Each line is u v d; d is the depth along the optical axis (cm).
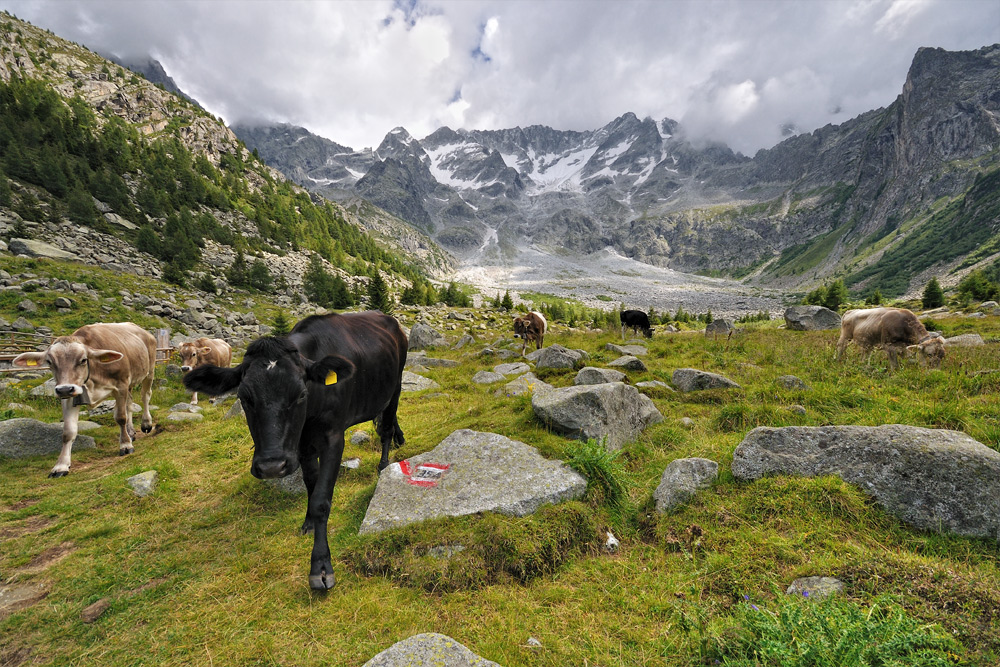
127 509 591
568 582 394
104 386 786
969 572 323
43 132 6538
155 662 329
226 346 1598
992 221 17138
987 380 743
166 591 416
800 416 658
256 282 5369
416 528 449
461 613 362
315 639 340
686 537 420
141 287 3372
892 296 17338
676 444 654
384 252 13575
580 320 9131
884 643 244
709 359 1279
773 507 426
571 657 305
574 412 632
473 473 533
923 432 430
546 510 462
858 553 355
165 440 891
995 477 375
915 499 398
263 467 338
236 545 486
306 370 378
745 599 316
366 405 523
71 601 409
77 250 3831
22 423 806
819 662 238
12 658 345
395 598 381
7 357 878
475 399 1012
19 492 652
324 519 416
